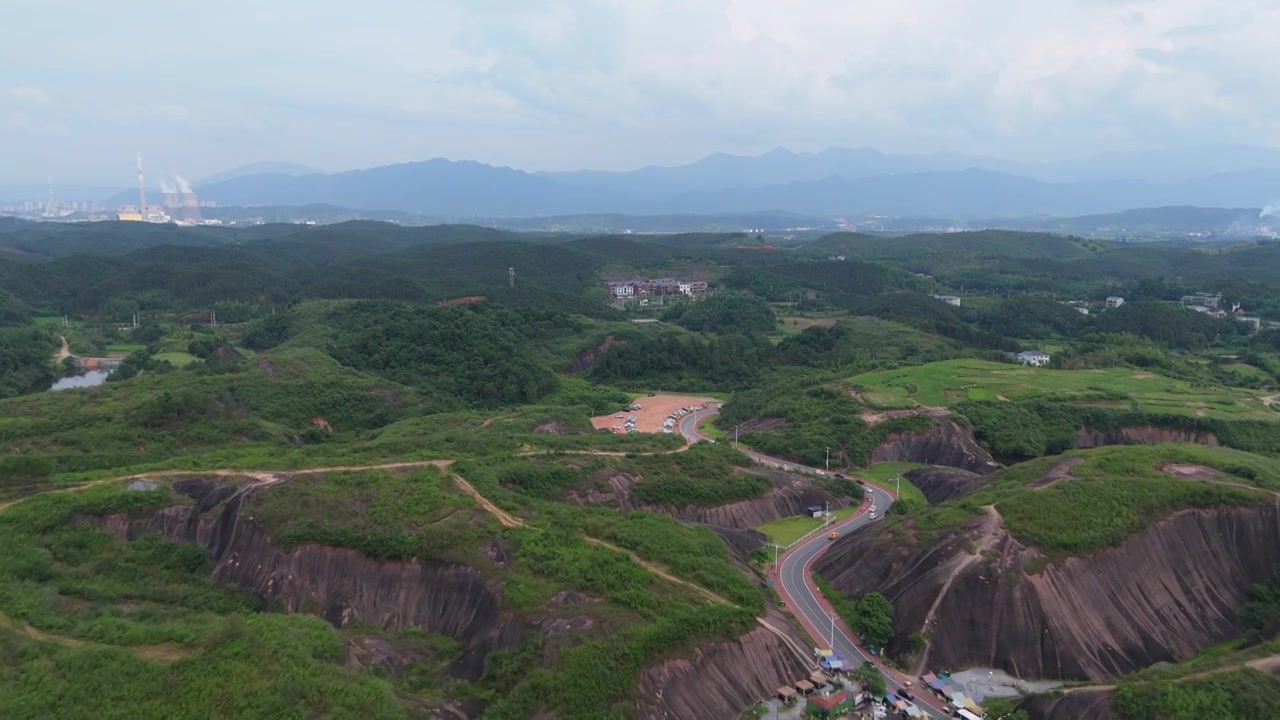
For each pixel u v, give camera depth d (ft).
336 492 314.55
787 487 401.08
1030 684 253.03
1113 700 219.82
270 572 281.54
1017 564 277.44
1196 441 488.02
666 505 369.71
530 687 215.51
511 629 245.04
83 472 348.18
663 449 432.25
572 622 239.50
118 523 303.89
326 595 276.00
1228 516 306.96
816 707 233.35
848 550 321.11
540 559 274.77
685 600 260.42
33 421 425.28
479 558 275.18
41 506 298.97
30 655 200.54
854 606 292.20
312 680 201.36
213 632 220.02
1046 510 301.84
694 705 225.97
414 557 277.85
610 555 278.05
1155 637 271.08
